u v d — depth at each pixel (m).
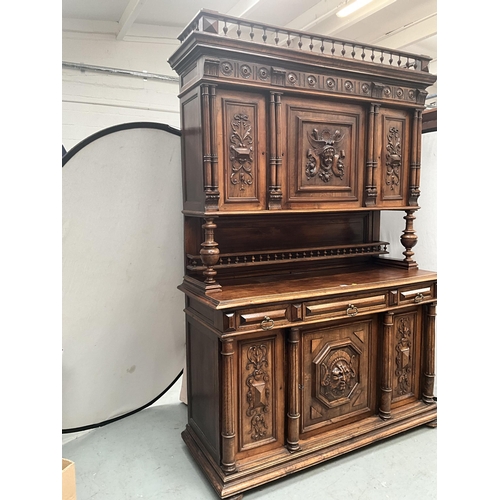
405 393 2.51
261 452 2.04
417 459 2.18
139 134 2.40
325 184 2.27
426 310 2.53
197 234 2.35
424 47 4.64
